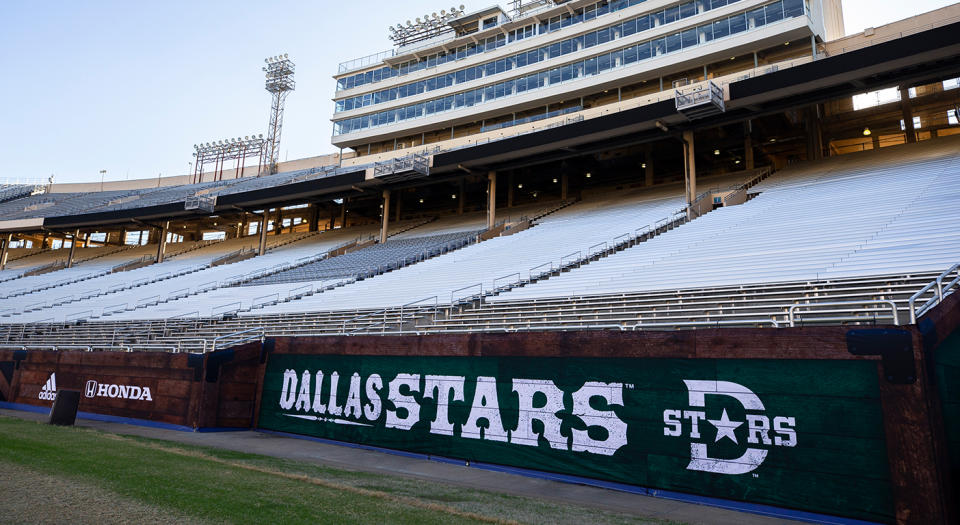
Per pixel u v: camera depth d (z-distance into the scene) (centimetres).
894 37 2714
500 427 1060
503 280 1898
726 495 801
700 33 3003
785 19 2734
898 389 691
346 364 1362
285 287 2725
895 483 674
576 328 1212
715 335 857
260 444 1241
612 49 3316
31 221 4609
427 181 3281
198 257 4269
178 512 566
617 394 934
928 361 689
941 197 1543
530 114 3703
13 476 677
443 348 1186
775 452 774
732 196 2275
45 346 2195
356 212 4722
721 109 2209
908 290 991
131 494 627
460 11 4403
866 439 708
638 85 3281
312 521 563
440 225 3700
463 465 1068
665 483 857
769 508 762
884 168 2125
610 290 1466
